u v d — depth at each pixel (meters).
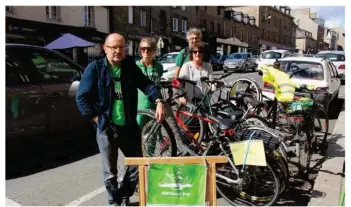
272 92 6.92
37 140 4.52
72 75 5.18
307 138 4.25
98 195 3.72
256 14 49.44
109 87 2.95
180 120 4.01
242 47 42.94
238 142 3.20
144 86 3.18
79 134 5.17
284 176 3.34
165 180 2.37
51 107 4.63
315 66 7.56
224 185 3.49
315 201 3.37
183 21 30.28
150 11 25.16
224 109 4.40
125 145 3.17
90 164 4.66
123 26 22.02
